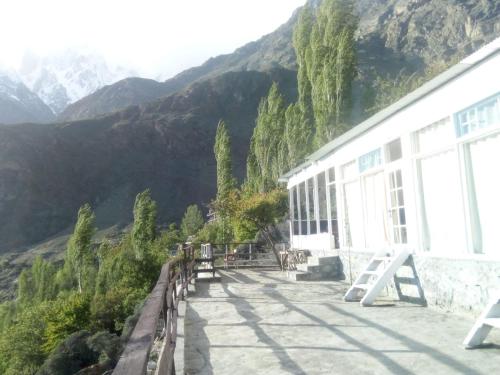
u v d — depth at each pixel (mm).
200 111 187625
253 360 5547
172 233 61719
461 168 7660
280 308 9203
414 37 147875
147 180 157000
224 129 49094
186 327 7648
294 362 5367
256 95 194625
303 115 33281
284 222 26094
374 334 6578
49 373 24281
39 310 40719
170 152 170500
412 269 9070
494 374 4621
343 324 7379
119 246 67062
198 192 155875
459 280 7562
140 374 1675
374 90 29406
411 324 7113
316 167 16312
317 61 30734
